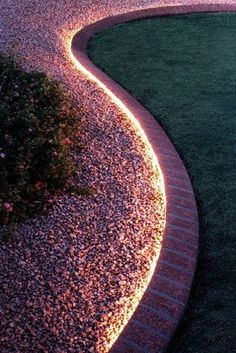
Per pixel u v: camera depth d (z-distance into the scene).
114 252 4.48
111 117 6.41
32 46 8.09
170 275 4.36
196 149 6.04
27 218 4.73
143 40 9.21
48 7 10.03
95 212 4.91
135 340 3.78
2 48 7.82
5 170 4.94
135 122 6.45
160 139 6.25
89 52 8.73
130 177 5.44
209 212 5.06
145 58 8.48
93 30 9.48
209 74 7.93
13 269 4.18
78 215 4.84
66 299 3.98
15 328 3.72
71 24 9.45
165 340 3.79
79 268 4.26
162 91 7.40
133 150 5.85
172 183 5.48
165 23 10.05
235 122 6.58
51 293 4.02
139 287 4.21
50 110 5.91
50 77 6.74
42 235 4.56
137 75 7.89
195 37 9.38
